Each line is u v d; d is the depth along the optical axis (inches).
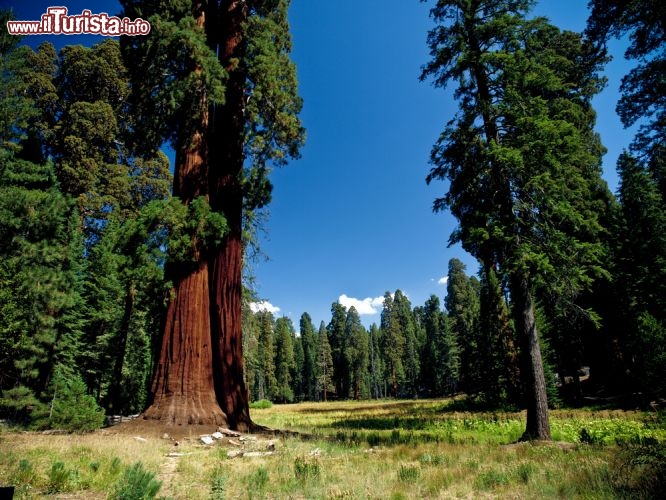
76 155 940.0
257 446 395.5
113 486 202.8
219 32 629.9
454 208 518.0
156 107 534.3
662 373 560.4
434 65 531.2
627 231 930.7
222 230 507.8
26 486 198.4
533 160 442.0
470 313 2098.9
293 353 3604.8
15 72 701.3
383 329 3526.1
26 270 648.4
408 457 329.4
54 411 454.6
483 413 940.6
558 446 371.2
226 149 597.3
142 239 468.8
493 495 215.3
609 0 530.3
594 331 1083.9
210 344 511.2
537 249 448.8
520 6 498.3
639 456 239.1
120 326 961.5
